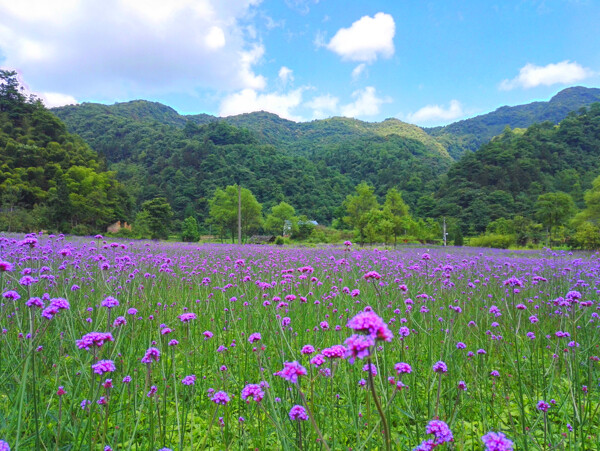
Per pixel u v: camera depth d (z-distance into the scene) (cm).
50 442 287
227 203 8306
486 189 12325
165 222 7669
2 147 8169
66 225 5750
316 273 1076
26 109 10744
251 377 427
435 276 912
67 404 342
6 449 227
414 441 314
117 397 368
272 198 15925
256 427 343
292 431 311
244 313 622
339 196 17450
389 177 19775
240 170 16800
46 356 419
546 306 701
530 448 319
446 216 11294
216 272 951
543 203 6762
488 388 395
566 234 5938
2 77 10694
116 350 390
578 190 11162
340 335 492
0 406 336
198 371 448
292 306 616
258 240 7906
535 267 1277
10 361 381
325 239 8075
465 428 348
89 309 544
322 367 351
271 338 489
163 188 14812
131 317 537
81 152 10138
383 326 166
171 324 584
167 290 805
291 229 8712
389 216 5847
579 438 321
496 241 6306
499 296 819
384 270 1101
